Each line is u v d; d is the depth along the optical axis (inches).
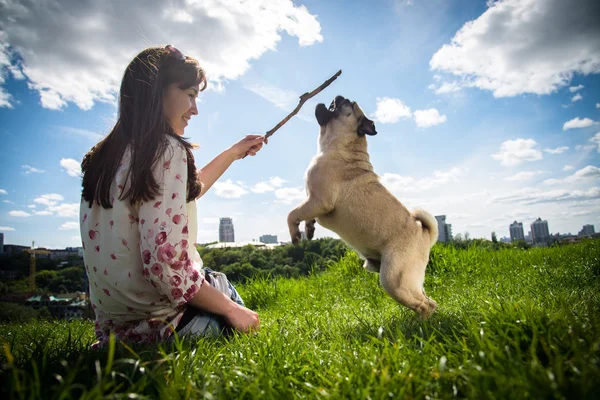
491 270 264.4
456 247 348.5
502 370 57.3
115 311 95.1
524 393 49.6
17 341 122.0
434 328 95.8
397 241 154.9
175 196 89.7
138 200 87.0
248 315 108.5
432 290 225.3
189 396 58.3
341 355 82.7
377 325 122.5
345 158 171.3
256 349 86.4
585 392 47.8
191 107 106.2
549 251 338.3
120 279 89.8
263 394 60.1
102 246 89.9
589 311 87.7
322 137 185.0
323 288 275.1
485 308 102.3
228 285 121.6
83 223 93.3
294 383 69.7
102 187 89.2
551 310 98.0
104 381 54.7
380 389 57.2
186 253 90.5
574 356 60.0
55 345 103.5
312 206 160.9
